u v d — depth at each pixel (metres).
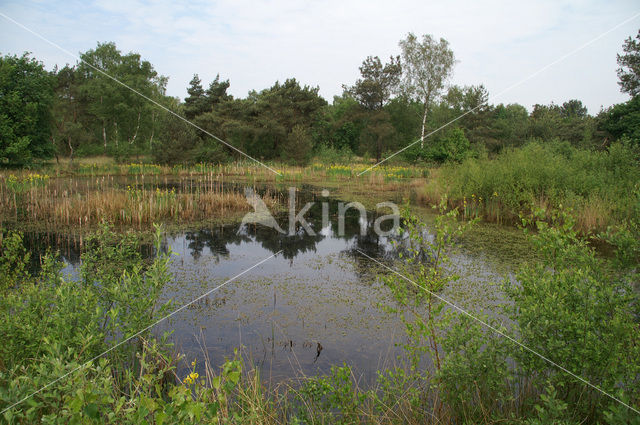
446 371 2.89
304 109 32.53
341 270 7.20
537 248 3.65
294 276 6.85
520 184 11.23
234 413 2.58
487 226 10.66
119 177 23.11
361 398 3.02
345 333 4.78
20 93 19.69
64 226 10.05
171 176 24.69
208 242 9.16
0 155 18.80
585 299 2.83
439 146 26.88
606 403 2.65
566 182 10.88
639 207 3.61
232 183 21.39
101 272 4.57
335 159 30.48
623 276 3.08
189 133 27.39
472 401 2.98
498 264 7.37
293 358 4.20
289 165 29.34
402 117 33.84
